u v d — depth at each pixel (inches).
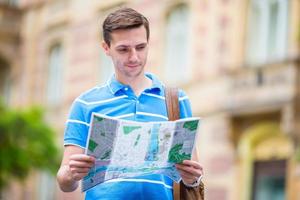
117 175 190.7
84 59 998.4
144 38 190.9
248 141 745.6
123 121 184.7
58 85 1043.9
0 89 1103.0
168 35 855.7
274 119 715.4
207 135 792.9
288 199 699.4
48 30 1068.5
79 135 194.5
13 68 1096.8
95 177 189.3
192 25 821.9
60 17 1048.8
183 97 204.1
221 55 780.6
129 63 191.2
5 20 1093.1
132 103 195.6
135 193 192.5
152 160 190.1
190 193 201.3
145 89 197.6
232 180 756.6
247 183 745.0
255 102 715.4
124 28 189.0
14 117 789.2
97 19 983.0
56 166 813.2
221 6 787.4
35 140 797.9
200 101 803.4
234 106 735.7
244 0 762.2
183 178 193.9
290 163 701.3
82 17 1010.1
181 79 831.7
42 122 813.2
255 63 744.3
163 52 854.5
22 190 1039.0
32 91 1076.5
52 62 1062.4
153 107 197.3
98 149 185.2
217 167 776.9
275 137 721.0
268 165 728.3
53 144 809.5
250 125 741.3
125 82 196.4
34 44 1086.4
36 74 1077.1
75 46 1017.5
